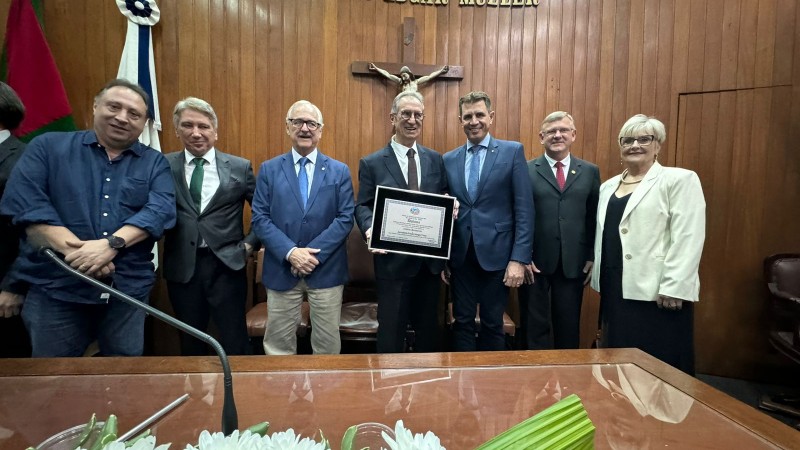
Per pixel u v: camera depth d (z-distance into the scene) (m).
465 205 1.80
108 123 1.39
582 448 0.40
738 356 2.52
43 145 1.40
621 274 1.71
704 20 2.48
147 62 2.44
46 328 1.35
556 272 1.98
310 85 2.66
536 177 2.01
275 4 2.60
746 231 2.47
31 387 0.81
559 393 0.83
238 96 2.61
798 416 2.02
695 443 0.66
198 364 0.92
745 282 2.49
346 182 1.87
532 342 2.05
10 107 1.57
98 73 2.47
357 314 2.23
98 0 2.43
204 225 1.76
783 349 1.99
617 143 2.66
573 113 2.69
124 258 1.43
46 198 1.36
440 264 1.81
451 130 2.74
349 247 2.50
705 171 2.55
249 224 2.68
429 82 2.70
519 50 2.70
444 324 2.39
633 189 1.73
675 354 1.64
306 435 0.66
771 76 2.37
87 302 1.37
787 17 2.32
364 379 0.87
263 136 2.65
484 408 0.76
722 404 0.78
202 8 2.54
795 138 2.34
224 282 1.81
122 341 1.45
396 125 1.77
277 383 0.84
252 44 2.60
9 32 2.18
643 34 2.59
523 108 2.72
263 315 2.16
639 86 2.61
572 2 2.65
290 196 1.79
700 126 2.54
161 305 2.57
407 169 1.80
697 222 1.58
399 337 1.80
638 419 0.73
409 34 2.62
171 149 2.59
